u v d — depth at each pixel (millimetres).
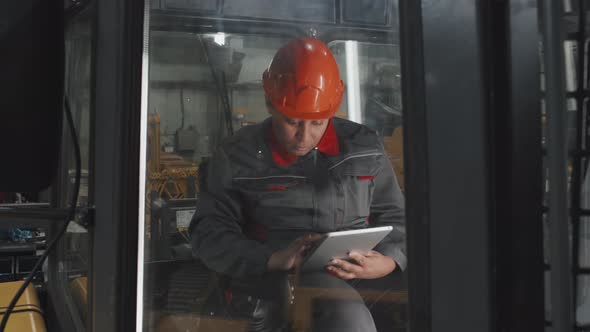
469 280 582
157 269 1253
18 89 937
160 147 1342
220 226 1287
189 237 1312
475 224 578
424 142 623
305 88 1211
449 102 603
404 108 639
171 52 1385
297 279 1179
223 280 1283
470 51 586
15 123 940
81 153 1350
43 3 950
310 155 1183
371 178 1110
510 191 572
